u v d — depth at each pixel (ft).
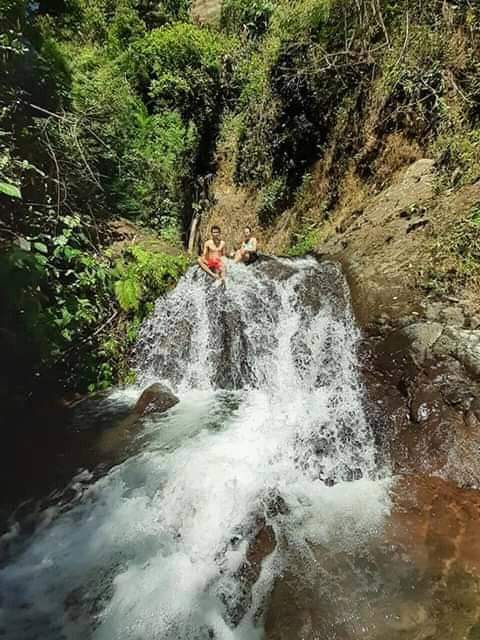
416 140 28.86
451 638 8.61
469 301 18.80
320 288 23.34
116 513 13.07
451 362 16.07
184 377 22.02
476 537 10.95
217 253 25.17
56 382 19.12
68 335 18.48
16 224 19.85
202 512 12.82
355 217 30.04
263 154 45.42
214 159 53.88
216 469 14.29
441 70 27.58
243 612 9.92
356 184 33.06
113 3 56.34
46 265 18.66
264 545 11.57
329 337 20.40
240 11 53.06
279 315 22.70
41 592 10.73
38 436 16.85
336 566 10.71
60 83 27.25
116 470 14.79
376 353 18.30
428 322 18.29
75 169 25.57
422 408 15.05
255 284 24.32
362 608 9.55
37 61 25.00
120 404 19.38
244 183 49.11
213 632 9.56
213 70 51.08
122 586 10.78
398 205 26.89
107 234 28.43
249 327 22.56
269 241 42.24
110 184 33.22
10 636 9.69
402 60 29.73
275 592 10.25
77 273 20.94
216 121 53.26
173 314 23.20
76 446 16.33
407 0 30.63
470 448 13.56
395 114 30.40
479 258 20.03
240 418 17.72
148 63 50.55
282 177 42.86
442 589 9.70
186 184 50.80
